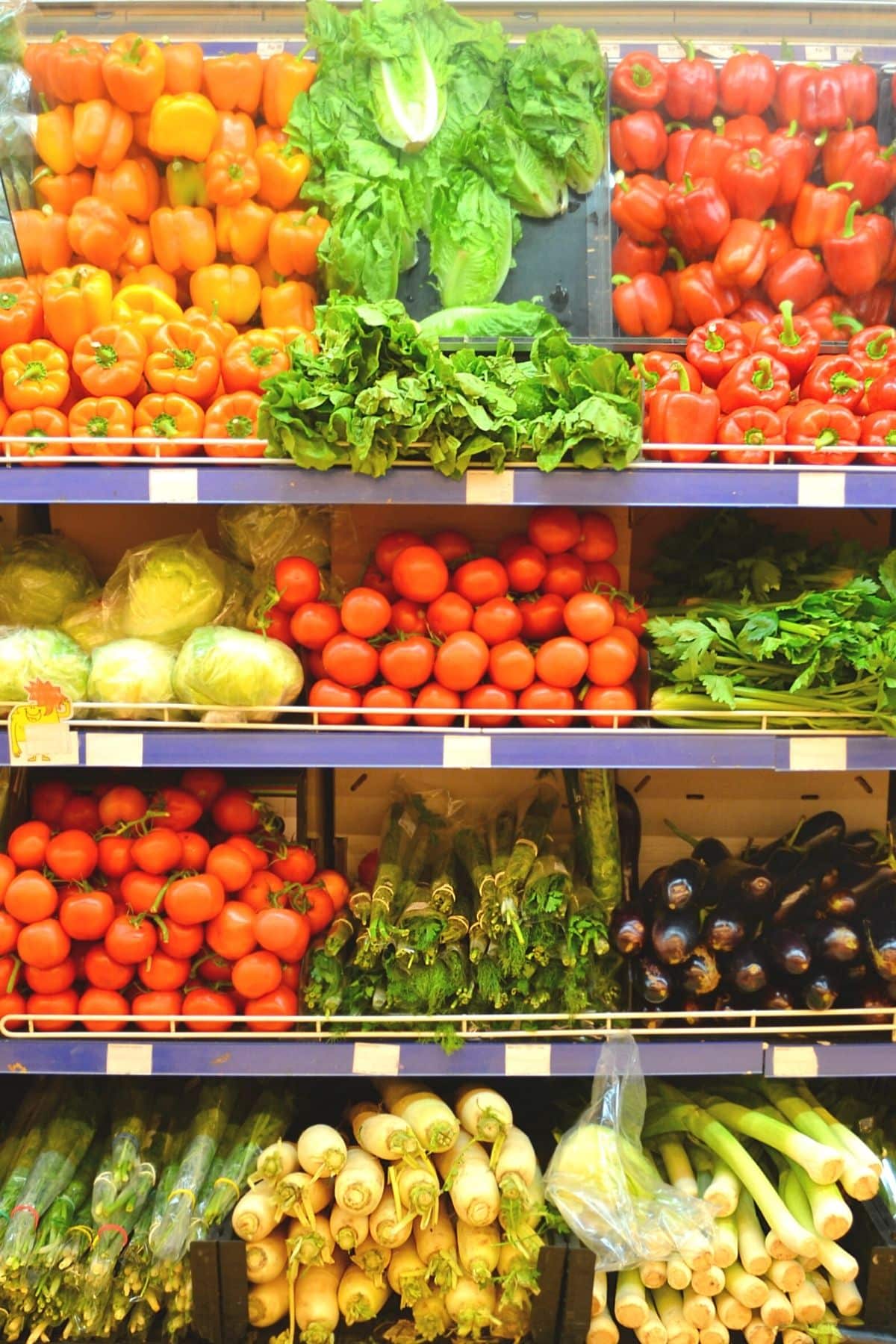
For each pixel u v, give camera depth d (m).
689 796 2.56
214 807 2.33
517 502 1.87
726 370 2.13
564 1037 2.14
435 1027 2.12
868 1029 2.12
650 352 2.28
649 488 1.88
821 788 2.56
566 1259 2.00
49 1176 2.11
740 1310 2.06
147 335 2.08
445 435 1.79
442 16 2.34
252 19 2.38
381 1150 2.04
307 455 1.82
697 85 2.30
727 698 1.93
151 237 2.29
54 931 2.07
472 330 2.19
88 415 1.96
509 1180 2.04
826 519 2.61
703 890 2.24
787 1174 2.21
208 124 2.20
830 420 1.96
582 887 2.25
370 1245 2.06
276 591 2.09
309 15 2.28
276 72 2.26
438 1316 2.06
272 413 1.80
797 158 2.26
